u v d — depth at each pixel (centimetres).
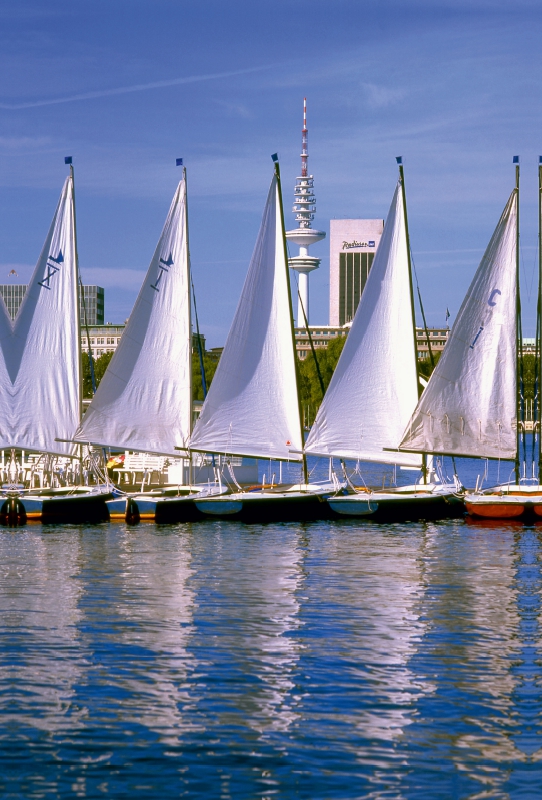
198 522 7344
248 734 2781
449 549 5912
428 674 3256
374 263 7694
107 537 6525
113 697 3050
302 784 2512
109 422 7700
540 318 7900
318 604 4275
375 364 7688
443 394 7488
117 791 2481
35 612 4125
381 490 7650
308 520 7425
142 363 7750
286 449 7638
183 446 7800
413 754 2664
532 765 2606
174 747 2711
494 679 3209
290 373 7625
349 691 3106
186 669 3319
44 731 2798
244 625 3891
